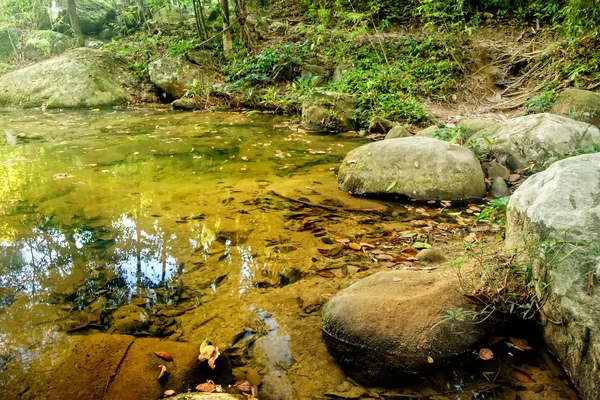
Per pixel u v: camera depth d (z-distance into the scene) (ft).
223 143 18.26
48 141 18.62
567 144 12.84
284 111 25.45
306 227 9.68
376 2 30.32
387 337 5.61
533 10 27.55
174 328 6.24
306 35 31.58
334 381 5.37
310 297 7.02
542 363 5.53
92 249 8.59
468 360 5.56
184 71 29.45
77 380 5.03
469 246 8.59
